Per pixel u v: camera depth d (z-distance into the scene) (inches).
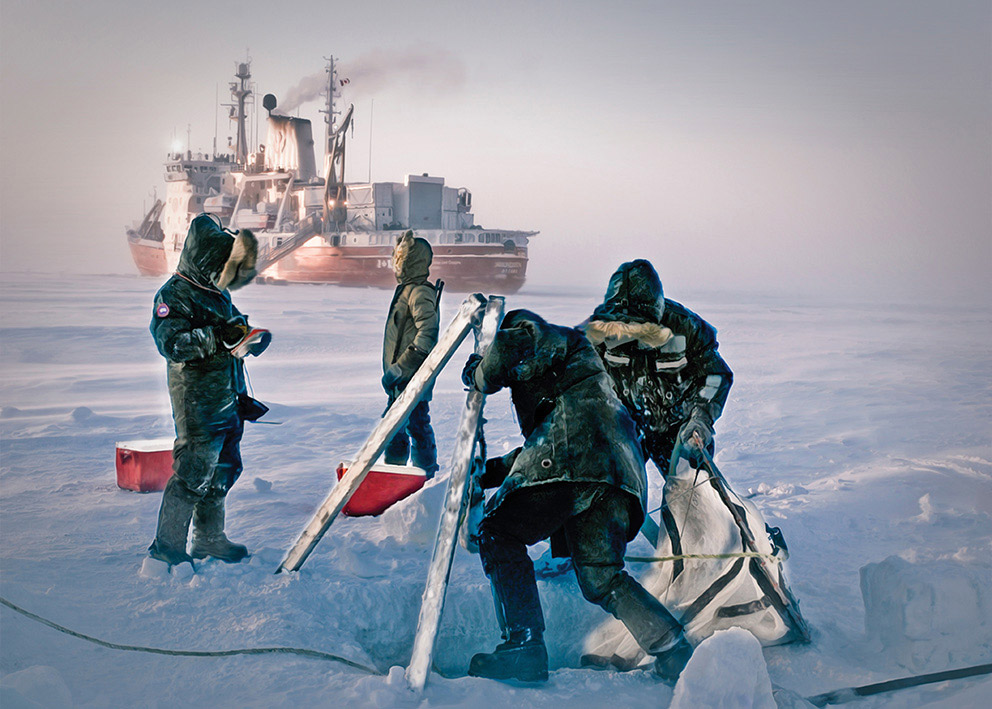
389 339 237.9
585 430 120.6
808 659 121.0
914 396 502.3
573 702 107.3
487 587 149.7
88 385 559.8
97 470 277.6
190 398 161.6
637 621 115.2
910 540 186.4
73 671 114.2
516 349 123.0
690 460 138.3
